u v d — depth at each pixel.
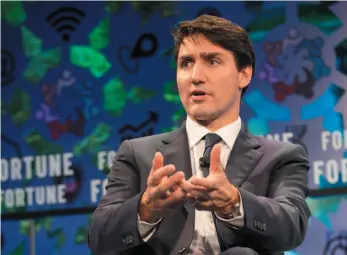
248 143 4.15
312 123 7.68
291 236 3.71
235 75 4.10
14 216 8.02
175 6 8.02
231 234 3.81
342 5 7.79
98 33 8.12
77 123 8.05
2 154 8.11
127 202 3.71
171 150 4.12
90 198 7.96
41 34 8.21
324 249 7.52
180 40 4.10
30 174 8.07
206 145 4.05
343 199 7.55
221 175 3.46
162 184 3.41
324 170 7.61
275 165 4.05
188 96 4.07
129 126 7.96
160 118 7.91
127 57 8.03
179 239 3.85
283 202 3.82
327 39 7.77
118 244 3.71
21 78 8.17
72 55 8.13
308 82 7.73
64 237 7.94
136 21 8.06
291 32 7.80
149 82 7.98
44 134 8.09
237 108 4.22
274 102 7.75
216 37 4.00
